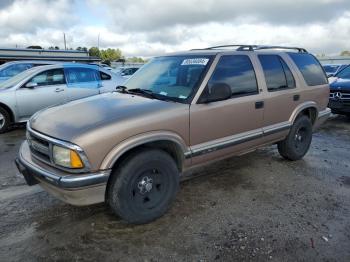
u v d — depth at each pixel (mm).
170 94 3623
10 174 4602
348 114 8258
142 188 3119
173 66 4016
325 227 3219
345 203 3750
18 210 3529
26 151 3350
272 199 3828
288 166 4953
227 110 3740
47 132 2939
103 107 3291
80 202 2811
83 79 8312
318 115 5348
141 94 3762
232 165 4953
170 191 3338
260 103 4168
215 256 2760
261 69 4281
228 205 3664
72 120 3016
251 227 3203
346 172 4754
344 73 9133
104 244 2922
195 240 2984
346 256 2773
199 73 3643
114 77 9031
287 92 4598
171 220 3328
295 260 2715
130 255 2770
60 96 7867
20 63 10367
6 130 7426
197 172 4629
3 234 3070
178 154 3434
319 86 5273
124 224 3244
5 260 2695
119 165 2975
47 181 2848
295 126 4859
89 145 2703
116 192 2955
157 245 2908
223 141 3779
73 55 23500
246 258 2736
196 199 3803
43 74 7715
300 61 5047
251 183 4289
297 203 3732
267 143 4516
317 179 4461
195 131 3453
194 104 3428
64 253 2791
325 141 6578
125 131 2879
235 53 4039
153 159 3104
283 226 3229
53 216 3404
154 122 3076
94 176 2742
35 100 7535
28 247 2875
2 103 7102
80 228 3176
